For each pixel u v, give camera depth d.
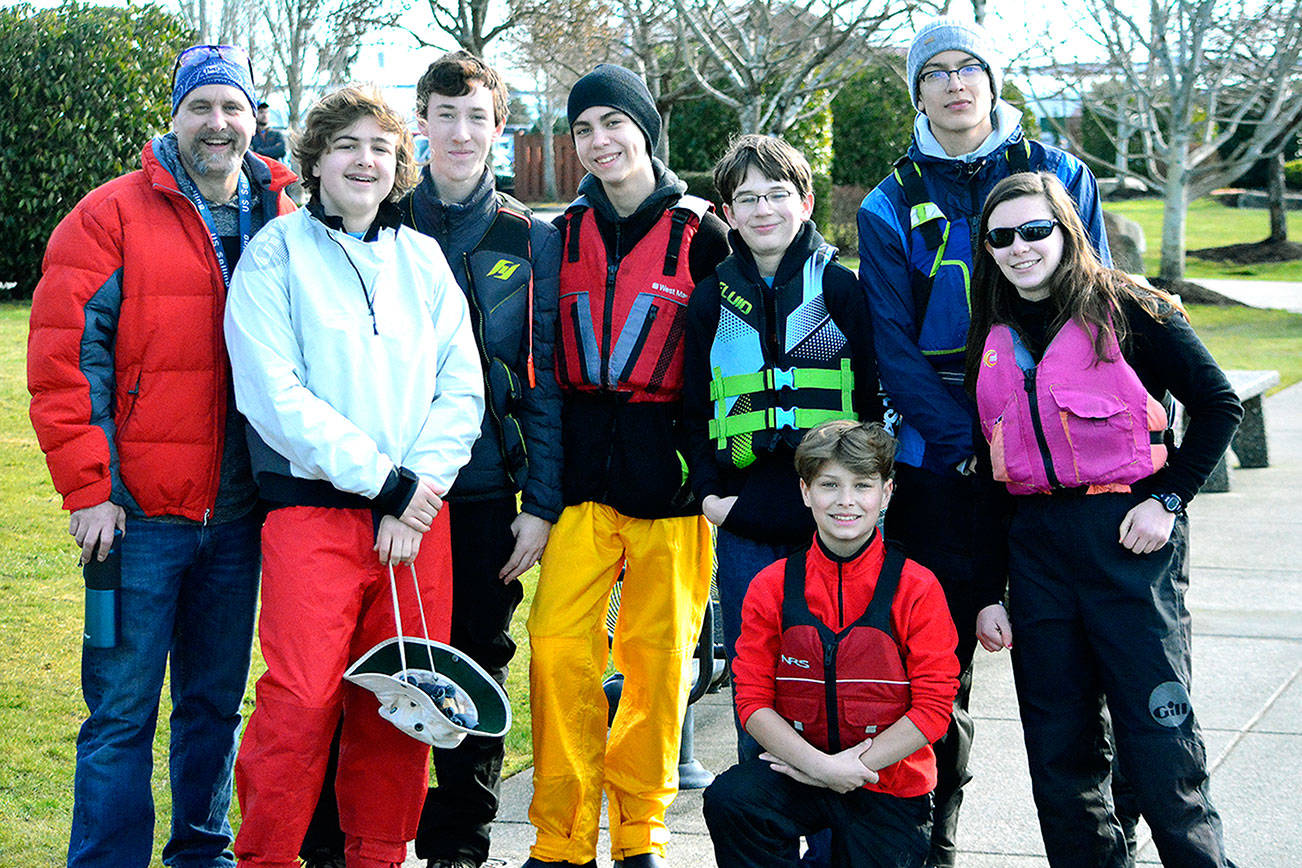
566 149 35.47
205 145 3.22
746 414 3.36
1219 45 19.36
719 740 4.71
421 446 3.20
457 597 3.62
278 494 3.16
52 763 4.14
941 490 3.34
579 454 3.58
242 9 18.78
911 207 3.42
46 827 3.73
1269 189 25.36
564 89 24.28
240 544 3.40
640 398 3.57
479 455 3.52
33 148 14.50
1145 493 2.95
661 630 3.60
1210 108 19.91
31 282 14.85
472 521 3.57
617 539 3.60
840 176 21.45
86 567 3.20
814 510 3.00
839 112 21.33
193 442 3.24
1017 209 2.99
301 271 3.14
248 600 3.44
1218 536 7.13
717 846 3.00
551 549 3.61
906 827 2.98
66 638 5.20
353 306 3.16
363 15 14.91
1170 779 2.87
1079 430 2.92
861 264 3.46
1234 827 3.73
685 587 3.63
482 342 3.51
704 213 3.69
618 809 3.64
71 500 3.14
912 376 3.30
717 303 3.44
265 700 3.07
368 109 3.17
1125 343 2.97
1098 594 2.94
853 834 2.98
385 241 3.23
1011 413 3.00
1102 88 21.98
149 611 3.26
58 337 3.12
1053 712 3.01
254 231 3.42
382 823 3.26
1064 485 2.94
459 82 3.49
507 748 4.52
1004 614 3.16
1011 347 3.04
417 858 3.70
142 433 3.21
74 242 3.16
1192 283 19.11
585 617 3.58
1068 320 2.98
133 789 3.25
